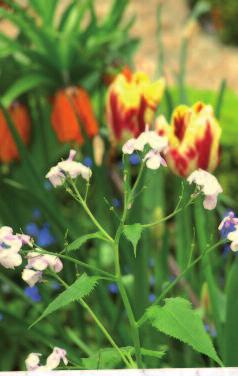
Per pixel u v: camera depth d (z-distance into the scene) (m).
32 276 2.32
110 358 2.40
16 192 4.51
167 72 9.46
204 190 2.31
